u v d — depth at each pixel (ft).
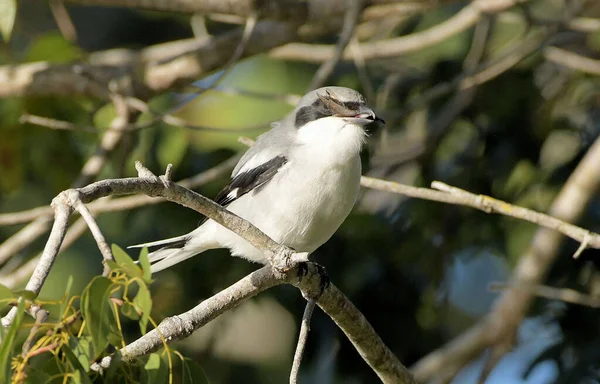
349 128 30.37
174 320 22.54
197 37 44.75
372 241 40.73
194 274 40.55
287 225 30.53
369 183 30.99
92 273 47.19
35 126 42.75
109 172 44.01
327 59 45.19
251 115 49.47
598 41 47.16
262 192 30.71
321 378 45.52
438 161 45.19
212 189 41.86
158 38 53.11
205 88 38.34
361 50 44.01
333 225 30.78
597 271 38.88
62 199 19.40
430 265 41.24
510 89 42.70
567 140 44.27
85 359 17.78
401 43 43.93
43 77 40.91
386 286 40.73
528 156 42.06
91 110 43.32
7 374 16.38
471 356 38.83
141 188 20.66
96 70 41.42
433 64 44.55
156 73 41.50
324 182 29.89
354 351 40.57
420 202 41.68
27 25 50.98
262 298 41.14
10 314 18.22
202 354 42.19
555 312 39.70
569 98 44.01
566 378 36.63
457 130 45.60
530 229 42.83
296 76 51.26
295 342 40.78
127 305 17.85
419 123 45.37
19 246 38.04
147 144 43.11
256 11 39.06
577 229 29.25
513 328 38.45
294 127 31.71
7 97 41.42
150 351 21.50
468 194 30.30
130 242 43.57
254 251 31.45
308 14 40.19
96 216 41.22
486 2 41.78
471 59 43.45
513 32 53.98
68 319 17.72
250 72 50.98
